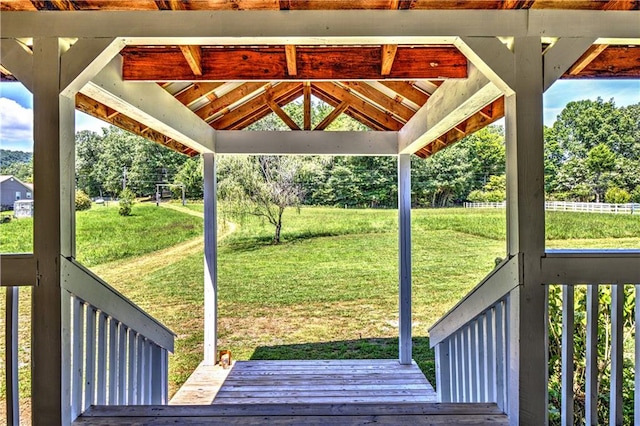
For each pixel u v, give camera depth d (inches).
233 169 374.9
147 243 371.2
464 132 146.1
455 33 69.0
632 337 125.3
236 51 94.0
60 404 66.1
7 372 68.2
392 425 69.3
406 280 171.2
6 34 68.1
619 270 66.8
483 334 81.8
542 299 66.8
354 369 167.6
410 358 172.7
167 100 119.0
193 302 324.8
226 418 71.7
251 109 167.3
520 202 67.5
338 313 312.2
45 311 66.3
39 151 67.2
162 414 72.7
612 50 96.7
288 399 141.9
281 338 273.1
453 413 72.7
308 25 69.5
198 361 233.1
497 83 70.0
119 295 80.7
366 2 68.4
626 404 121.6
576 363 128.4
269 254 368.5
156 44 72.2
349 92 166.4
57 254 66.7
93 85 82.4
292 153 165.2
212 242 170.1
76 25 68.8
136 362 87.2
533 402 66.4
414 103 133.3
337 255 365.7
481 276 358.0
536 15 68.8
